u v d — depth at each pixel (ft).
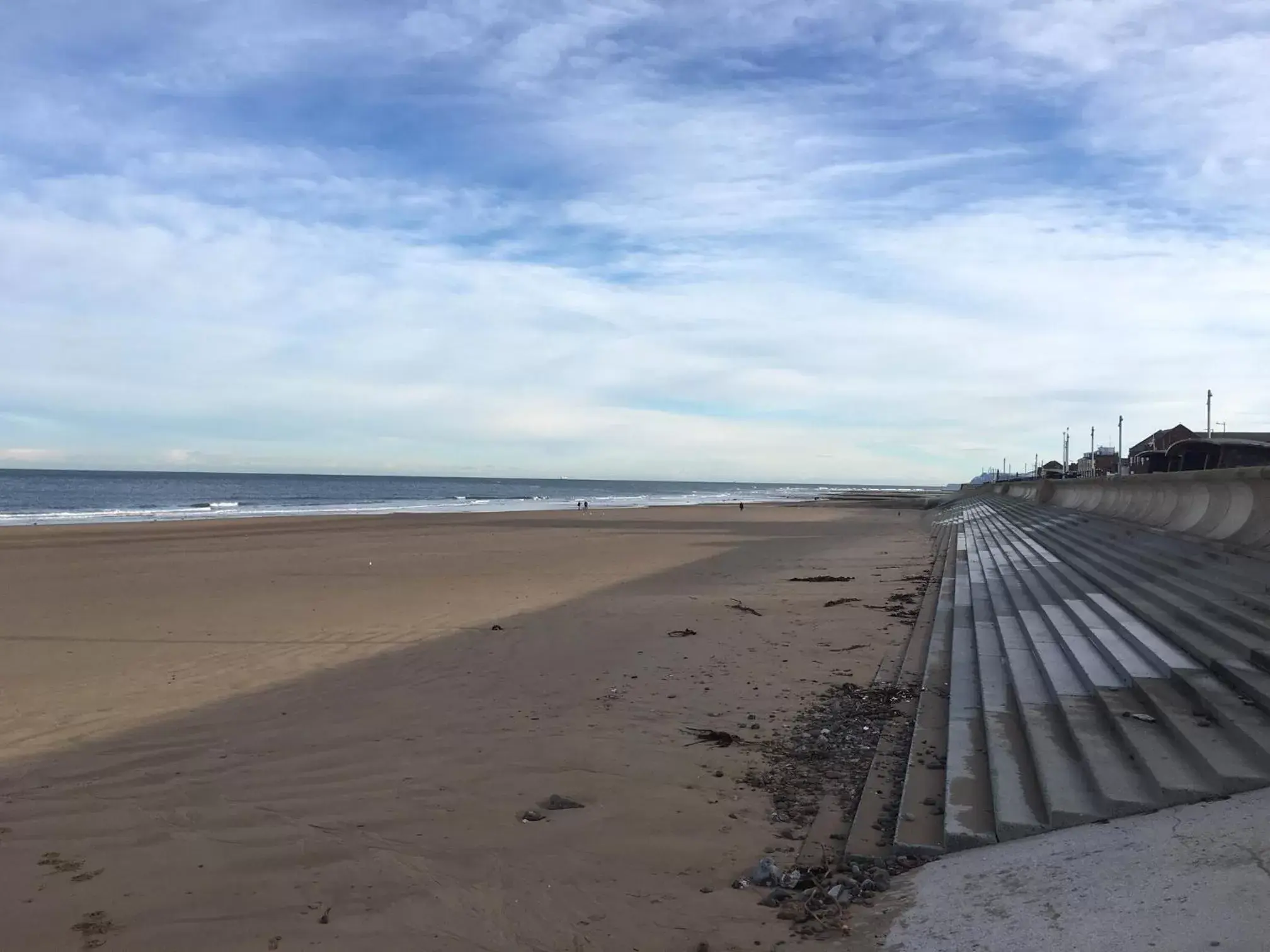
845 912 14.47
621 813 19.51
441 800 20.33
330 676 32.86
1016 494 145.69
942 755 22.02
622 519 168.55
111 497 286.25
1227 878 12.32
